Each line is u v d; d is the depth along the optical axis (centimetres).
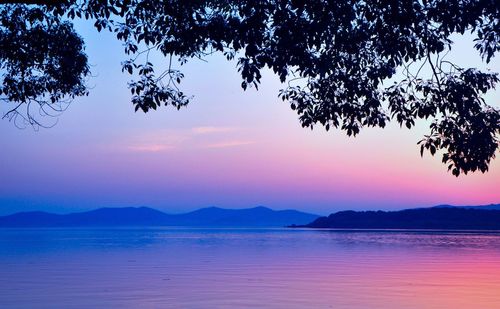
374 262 5072
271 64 1007
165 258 5756
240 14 982
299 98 1119
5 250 7538
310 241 11250
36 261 5247
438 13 959
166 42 1059
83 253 6756
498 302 2412
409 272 3956
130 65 1114
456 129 979
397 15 938
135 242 10869
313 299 2472
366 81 1066
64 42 1321
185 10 1013
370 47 1038
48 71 1348
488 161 976
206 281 3303
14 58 1281
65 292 2755
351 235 16625
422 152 997
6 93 1320
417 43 995
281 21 962
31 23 1214
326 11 938
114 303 2367
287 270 4147
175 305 2305
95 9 1023
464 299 2500
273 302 2381
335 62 1046
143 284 3136
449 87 974
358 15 993
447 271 4059
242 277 3566
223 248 8131
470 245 9262
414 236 15312
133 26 1084
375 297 2547
